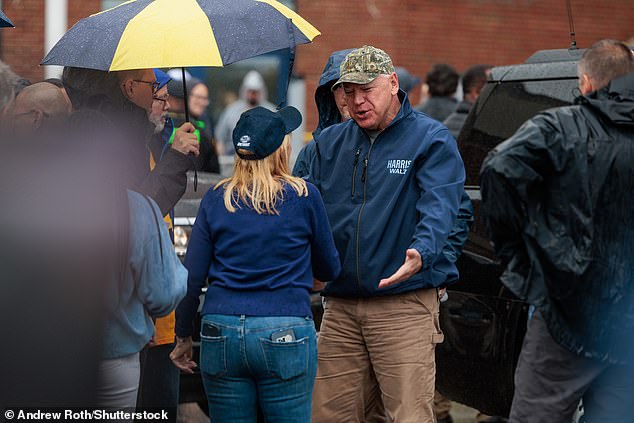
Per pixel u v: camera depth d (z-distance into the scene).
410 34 49.84
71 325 10.95
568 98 18.73
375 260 15.62
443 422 22.70
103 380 13.41
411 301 15.78
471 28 50.66
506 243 14.05
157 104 17.31
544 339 14.16
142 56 15.02
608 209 13.68
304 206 14.55
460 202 16.11
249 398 14.52
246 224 14.40
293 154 48.56
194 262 14.66
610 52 13.95
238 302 14.24
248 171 14.55
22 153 11.26
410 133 15.76
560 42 51.78
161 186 15.45
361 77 15.34
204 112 30.98
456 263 18.81
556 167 13.57
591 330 13.74
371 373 16.56
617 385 14.09
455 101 31.05
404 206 15.65
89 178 11.38
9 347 10.77
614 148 13.66
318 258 14.87
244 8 15.86
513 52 51.22
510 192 13.57
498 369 18.27
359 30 49.31
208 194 14.77
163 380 17.42
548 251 13.64
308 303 14.49
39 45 46.62
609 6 52.09
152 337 15.00
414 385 15.70
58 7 36.12
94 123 12.43
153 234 13.55
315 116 49.12
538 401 14.28
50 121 12.59
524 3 51.22
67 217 11.12
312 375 14.52
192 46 15.11
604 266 13.68
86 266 11.09
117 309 13.38
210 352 14.39
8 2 46.31
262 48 15.45
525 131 13.66
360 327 16.11
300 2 48.84
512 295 18.05
